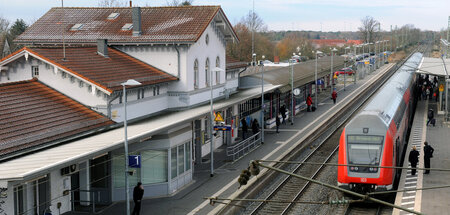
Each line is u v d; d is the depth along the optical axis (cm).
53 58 2280
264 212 2073
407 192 2172
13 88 2100
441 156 2836
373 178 2030
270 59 8831
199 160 2817
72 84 2252
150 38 2881
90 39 2973
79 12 3297
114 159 2139
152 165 2202
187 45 2838
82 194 2088
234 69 3684
